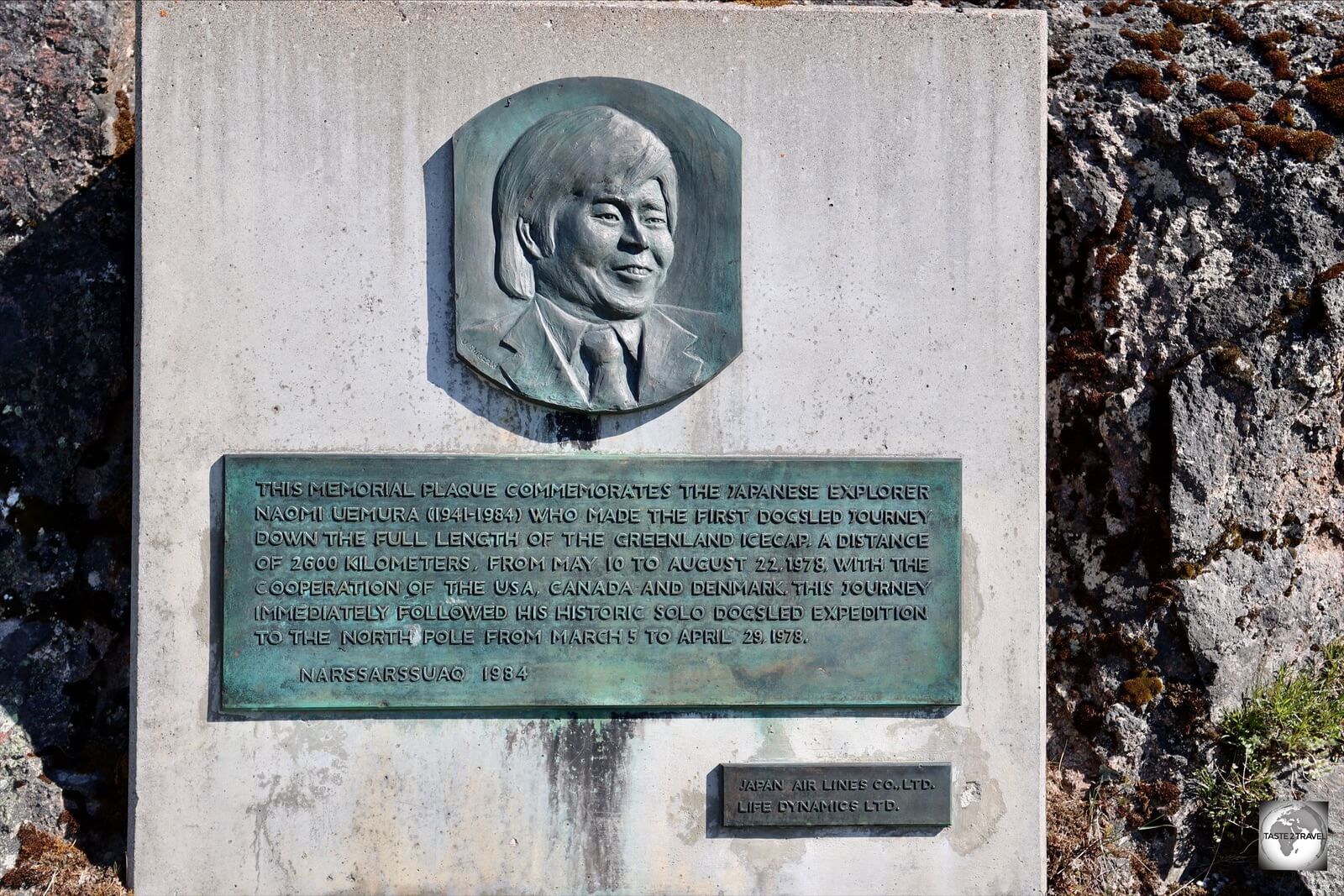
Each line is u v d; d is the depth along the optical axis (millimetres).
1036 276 4145
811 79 4105
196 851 3906
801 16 4105
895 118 4125
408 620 3916
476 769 3971
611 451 4039
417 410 4000
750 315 4082
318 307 3984
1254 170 4484
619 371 4008
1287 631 4426
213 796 3912
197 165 3961
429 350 4012
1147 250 4520
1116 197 4512
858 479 4023
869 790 4027
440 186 4023
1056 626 4500
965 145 4141
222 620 3898
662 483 3977
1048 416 4555
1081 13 4738
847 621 4012
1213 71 4613
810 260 4102
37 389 4371
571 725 3994
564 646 3947
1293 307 4438
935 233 4133
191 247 3957
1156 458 4438
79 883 3971
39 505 4336
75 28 4574
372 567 3906
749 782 4004
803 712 4039
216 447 3943
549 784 3986
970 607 4090
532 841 3979
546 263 3992
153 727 3904
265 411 3961
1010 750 4082
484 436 4016
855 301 4109
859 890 4051
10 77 4512
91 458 4387
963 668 4070
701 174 4039
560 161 3967
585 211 3979
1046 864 4207
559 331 3992
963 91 4141
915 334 4121
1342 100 4527
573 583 3949
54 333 4398
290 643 3885
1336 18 4730
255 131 3975
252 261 3971
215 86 3969
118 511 4367
